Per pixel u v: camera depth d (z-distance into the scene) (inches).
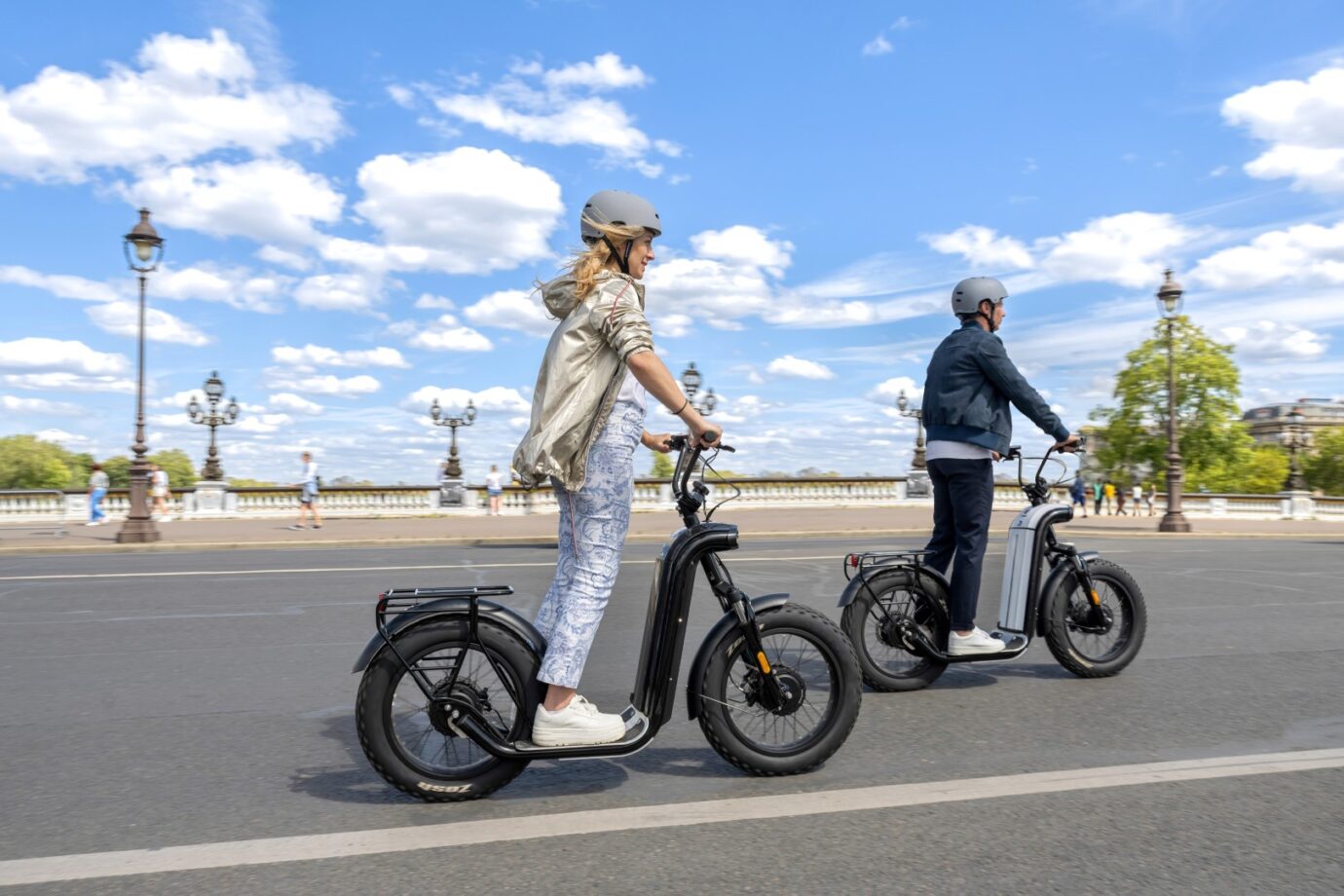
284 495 1104.8
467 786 131.5
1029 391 192.9
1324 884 105.0
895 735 165.3
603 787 138.4
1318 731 168.6
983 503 196.7
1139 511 1823.3
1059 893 102.7
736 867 109.2
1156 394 2442.2
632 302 126.9
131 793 138.6
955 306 205.3
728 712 140.7
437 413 1191.6
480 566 496.1
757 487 1253.1
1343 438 4276.6
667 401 126.3
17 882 106.3
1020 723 173.9
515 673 131.7
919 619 202.1
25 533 876.0
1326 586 395.5
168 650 253.0
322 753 159.6
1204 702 189.9
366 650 130.7
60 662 236.5
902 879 105.9
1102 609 210.4
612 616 307.4
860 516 1128.2
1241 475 2495.1
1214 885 104.7
